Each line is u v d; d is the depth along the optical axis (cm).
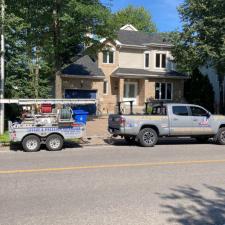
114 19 2866
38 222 675
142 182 996
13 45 2475
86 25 2747
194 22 3142
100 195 860
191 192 899
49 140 1661
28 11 2655
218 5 2966
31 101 1706
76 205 780
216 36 3002
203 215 730
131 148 1762
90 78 3769
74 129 1705
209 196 865
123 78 3953
